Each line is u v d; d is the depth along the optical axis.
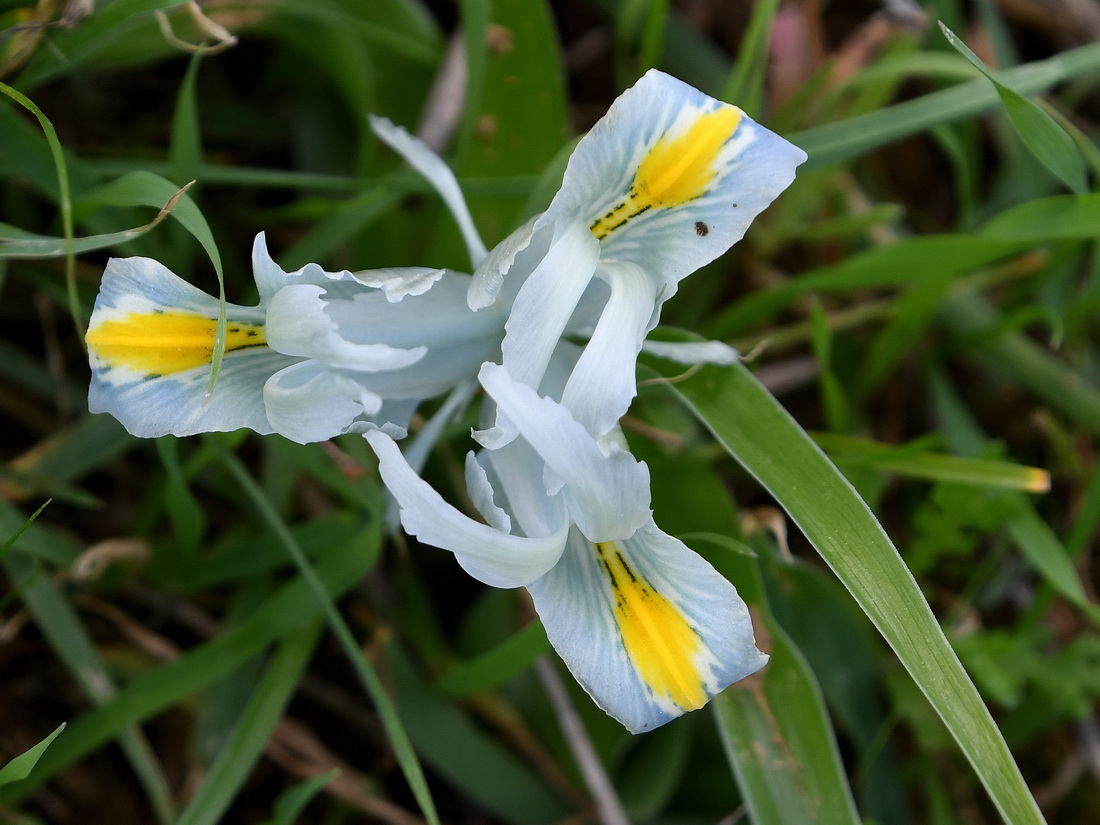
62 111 0.32
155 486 0.30
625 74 0.34
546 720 0.31
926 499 0.33
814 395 0.34
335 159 0.33
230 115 0.33
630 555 0.25
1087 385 0.34
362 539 0.28
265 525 0.31
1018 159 0.35
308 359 0.25
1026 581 0.33
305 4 0.30
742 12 0.35
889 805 0.31
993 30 0.35
